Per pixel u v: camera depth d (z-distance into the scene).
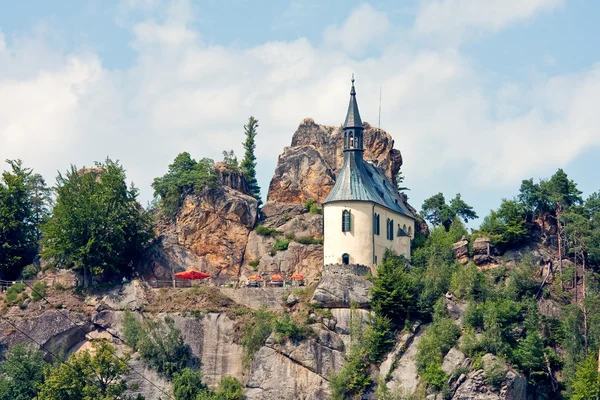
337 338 188.50
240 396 184.50
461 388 176.88
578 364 184.00
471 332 182.00
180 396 183.50
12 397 183.88
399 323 189.38
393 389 180.12
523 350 182.75
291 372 184.62
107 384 175.62
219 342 192.00
